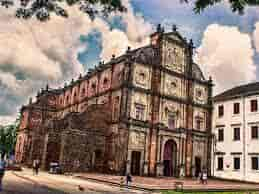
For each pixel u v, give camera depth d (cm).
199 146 5784
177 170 5338
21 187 2389
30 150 6181
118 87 5109
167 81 5538
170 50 5716
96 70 5972
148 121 5109
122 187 3159
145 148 5006
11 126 10262
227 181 5125
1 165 2059
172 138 5372
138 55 5259
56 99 7894
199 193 2875
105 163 4881
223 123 5822
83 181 3531
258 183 4922
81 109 6212
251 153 5181
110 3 1066
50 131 4994
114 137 4894
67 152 4591
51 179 3438
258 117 5200
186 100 5728
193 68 6050
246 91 5603
